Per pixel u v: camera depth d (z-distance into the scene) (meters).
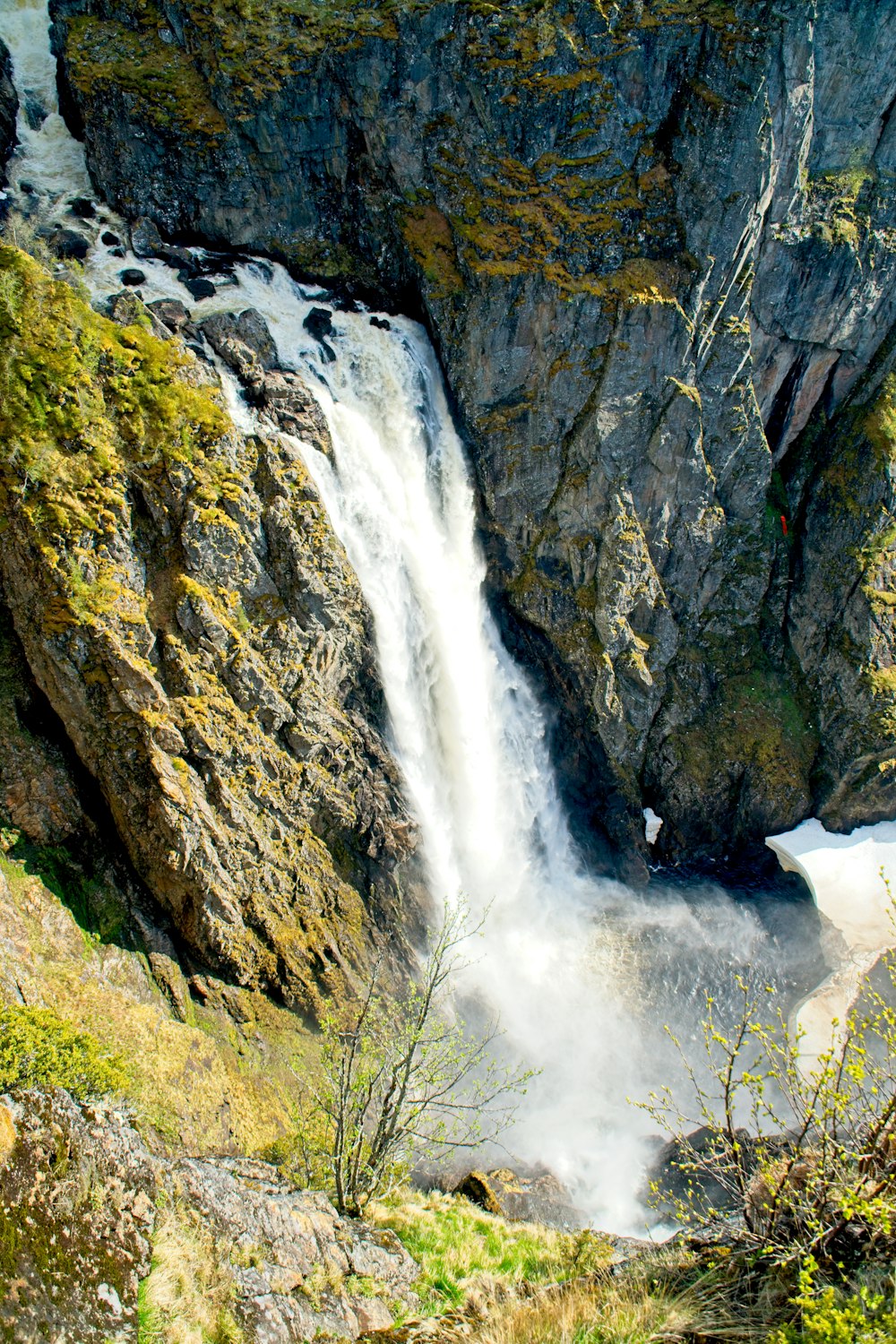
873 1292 11.16
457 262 38.31
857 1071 12.11
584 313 37.91
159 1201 13.64
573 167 37.97
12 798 26.27
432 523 39.97
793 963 39.34
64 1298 11.23
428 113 37.94
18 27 39.66
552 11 36.41
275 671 31.73
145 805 27.28
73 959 24.92
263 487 31.95
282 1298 13.78
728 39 35.97
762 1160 13.23
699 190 37.72
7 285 27.53
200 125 37.31
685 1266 13.46
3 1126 12.27
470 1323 13.97
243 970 28.84
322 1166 21.77
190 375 31.23
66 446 27.77
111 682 26.91
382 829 34.50
